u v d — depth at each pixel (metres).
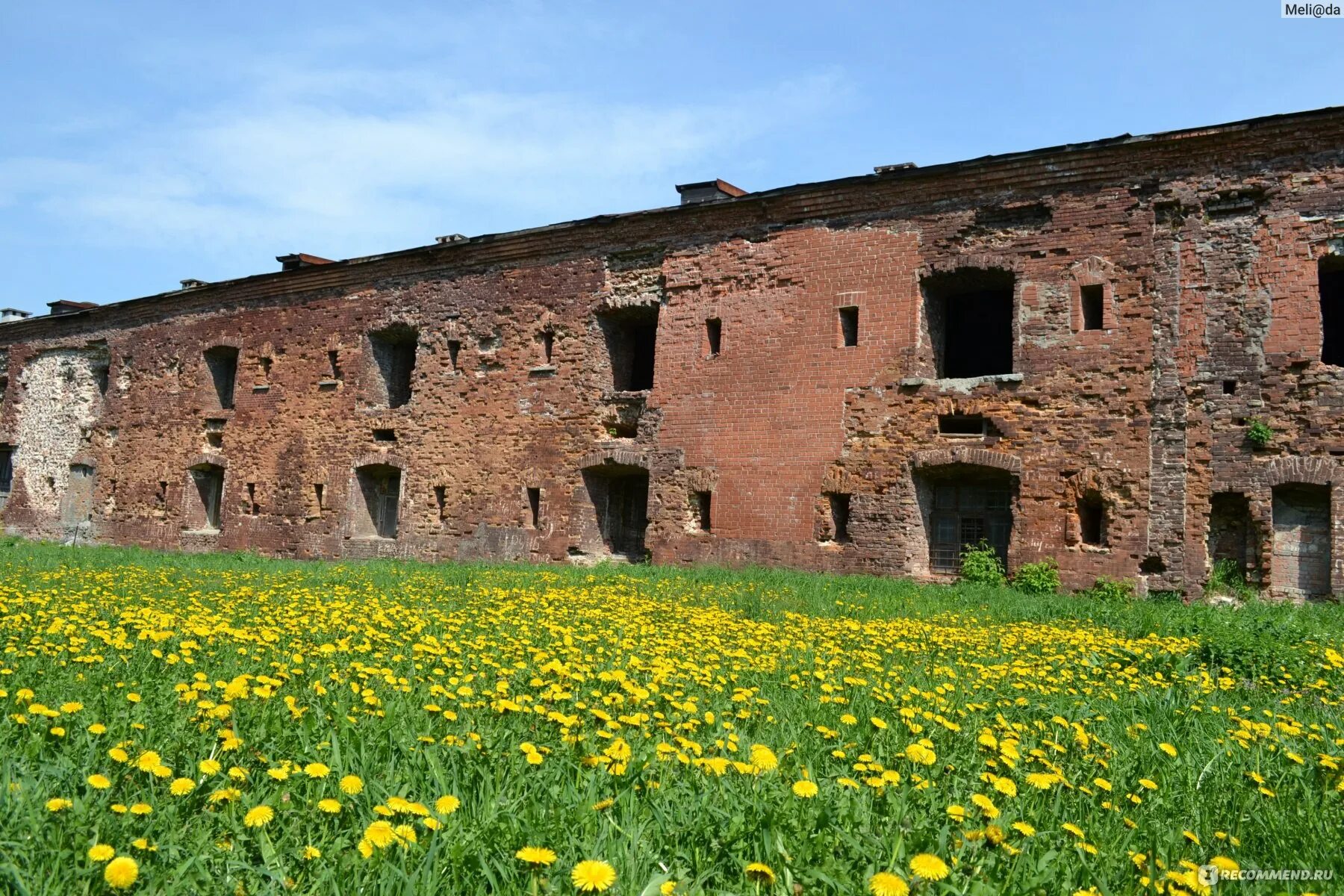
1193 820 4.83
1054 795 5.04
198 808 4.30
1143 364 16.83
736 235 21.11
